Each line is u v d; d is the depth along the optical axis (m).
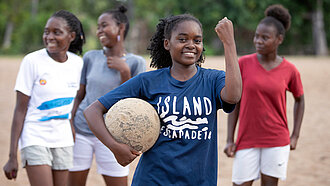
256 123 4.03
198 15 47.47
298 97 4.28
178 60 2.62
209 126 2.59
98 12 49.59
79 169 4.07
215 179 2.65
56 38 3.64
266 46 4.06
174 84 2.63
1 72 19.42
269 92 4.00
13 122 3.45
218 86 2.59
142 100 2.62
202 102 2.59
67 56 3.80
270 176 4.06
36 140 3.45
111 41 4.25
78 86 3.85
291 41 52.56
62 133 3.62
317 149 6.81
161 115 2.60
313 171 5.67
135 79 2.71
